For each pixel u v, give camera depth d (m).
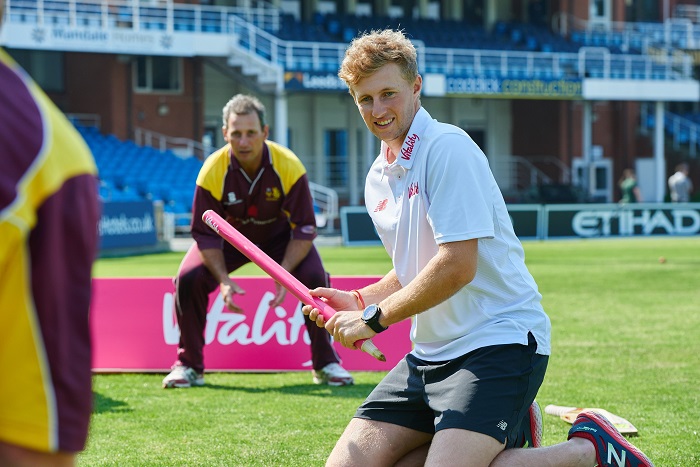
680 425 6.02
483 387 3.51
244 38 33.16
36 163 1.87
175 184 29.42
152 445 5.49
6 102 1.87
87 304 1.96
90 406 1.98
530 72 36.50
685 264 19.41
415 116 3.65
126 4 30.39
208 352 8.07
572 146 40.97
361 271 17.38
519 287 3.70
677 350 9.04
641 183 42.62
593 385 7.35
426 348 3.78
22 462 1.89
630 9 44.94
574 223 29.11
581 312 12.00
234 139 6.55
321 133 38.19
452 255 3.45
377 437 3.75
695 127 42.66
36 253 1.89
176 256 22.06
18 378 1.88
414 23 39.19
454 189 3.47
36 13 29.31
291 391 7.14
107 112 32.78
